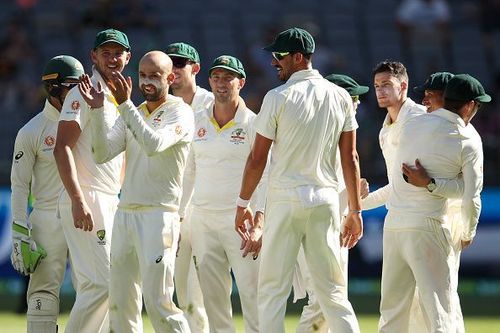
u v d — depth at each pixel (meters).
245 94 64.50
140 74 25.61
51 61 27.62
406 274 26.91
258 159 25.44
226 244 29.03
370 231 49.97
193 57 30.73
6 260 49.66
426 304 26.20
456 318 26.67
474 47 72.56
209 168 29.06
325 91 25.56
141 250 25.33
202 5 72.69
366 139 57.47
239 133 28.91
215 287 29.34
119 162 27.45
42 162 27.77
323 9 73.75
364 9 73.88
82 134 26.72
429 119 26.30
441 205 26.34
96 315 27.03
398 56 71.25
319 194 25.39
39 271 27.86
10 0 72.06
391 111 28.75
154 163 25.39
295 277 30.28
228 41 70.19
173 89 30.84
